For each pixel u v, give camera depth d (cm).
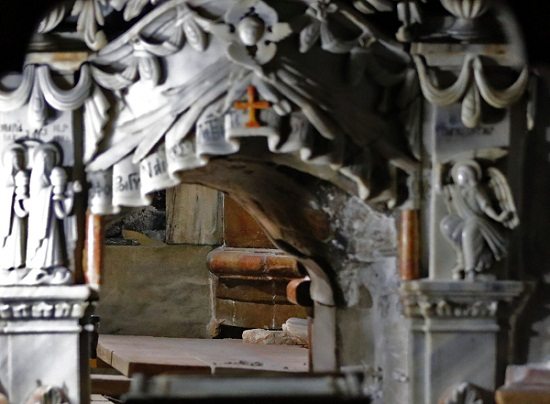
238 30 537
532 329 571
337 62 550
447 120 561
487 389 564
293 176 605
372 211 595
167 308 841
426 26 561
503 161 564
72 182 561
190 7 542
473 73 555
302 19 541
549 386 557
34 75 559
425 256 567
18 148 560
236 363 689
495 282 560
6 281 559
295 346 767
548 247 573
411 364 567
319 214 610
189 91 540
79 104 558
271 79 534
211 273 838
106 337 805
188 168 545
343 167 551
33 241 560
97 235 563
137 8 554
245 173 602
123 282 838
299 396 447
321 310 635
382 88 559
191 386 456
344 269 609
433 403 563
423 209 566
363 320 603
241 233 817
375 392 595
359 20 548
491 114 562
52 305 560
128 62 557
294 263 779
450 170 563
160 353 727
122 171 559
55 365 563
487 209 560
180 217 847
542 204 573
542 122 570
